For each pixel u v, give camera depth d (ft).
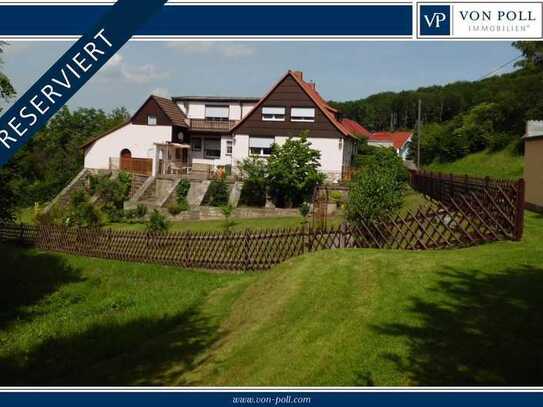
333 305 31.07
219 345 30.89
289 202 106.83
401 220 44.83
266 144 126.62
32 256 72.28
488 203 41.57
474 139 177.68
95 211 97.96
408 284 32.01
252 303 36.96
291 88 124.47
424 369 21.95
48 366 32.04
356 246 47.42
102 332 37.81
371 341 25.17
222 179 111.55
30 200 132.67
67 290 54.24
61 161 158.30
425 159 198.39
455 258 35.96
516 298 27.20
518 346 22.18
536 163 59.77
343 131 122.11
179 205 103.96
